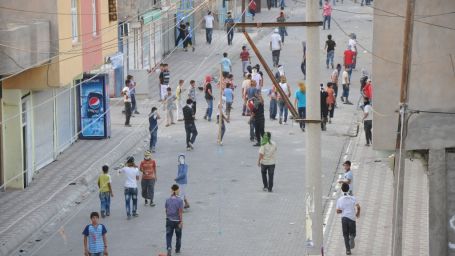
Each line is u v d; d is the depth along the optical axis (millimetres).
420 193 58562
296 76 96000
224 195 59219
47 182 61500
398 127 38312
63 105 68875
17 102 59438
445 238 40594
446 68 40188
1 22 58188
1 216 54375
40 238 51656
